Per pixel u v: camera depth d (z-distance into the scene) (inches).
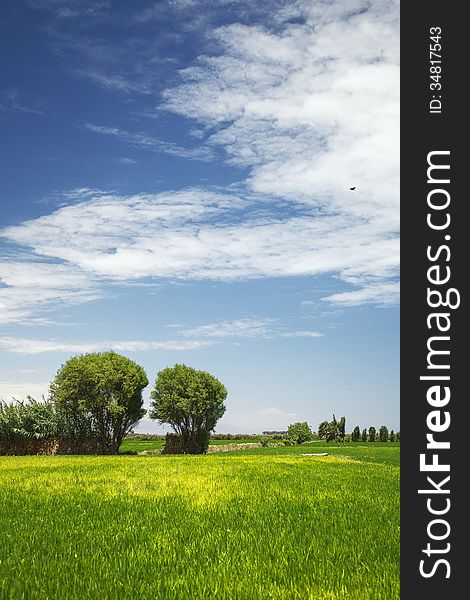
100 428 2524.6
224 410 2743.6
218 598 259.0
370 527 430.6
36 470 1090.7
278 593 264.5
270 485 772.0
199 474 965.2
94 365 2492.6
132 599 259.1
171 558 339.9
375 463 1444.4
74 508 551.8
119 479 861.8
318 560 327.9
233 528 439.8
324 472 1024.2
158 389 2684.5
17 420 2388.0
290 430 3959.2
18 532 425.1
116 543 386.0
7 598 260.8
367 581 282.2
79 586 280.7
